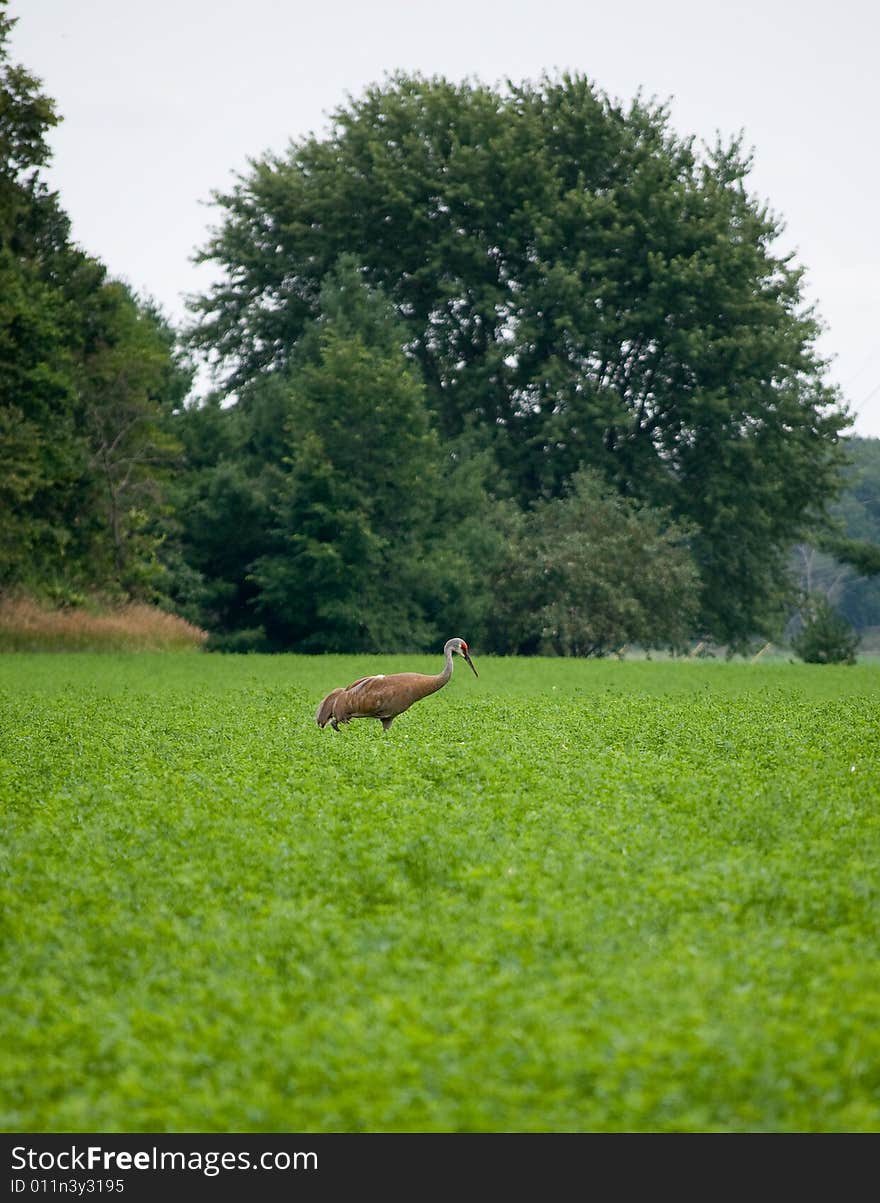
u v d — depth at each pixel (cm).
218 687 7275
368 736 4428
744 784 3231
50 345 11081
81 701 6081
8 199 11312
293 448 13875
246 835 2652
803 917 2089
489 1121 1432
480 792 3203
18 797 3219
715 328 15362
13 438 10606
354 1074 1488
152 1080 1522
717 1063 1514
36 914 2128
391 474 13875
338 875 2327
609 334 15350
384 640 13825
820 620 14288
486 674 9312
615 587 14362
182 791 3206
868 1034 1558
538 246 15288
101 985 1822
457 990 1723
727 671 10106
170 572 13800
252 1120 1454
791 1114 1441
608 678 8931
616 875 2280
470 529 14300
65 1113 1470
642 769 3497
